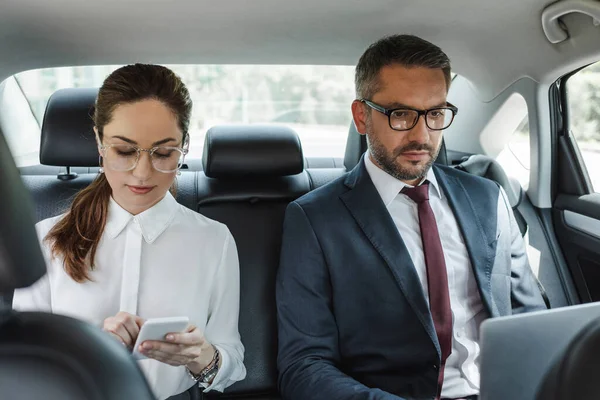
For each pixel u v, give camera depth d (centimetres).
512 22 206
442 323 165
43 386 53
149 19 191
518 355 65
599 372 55
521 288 187
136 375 56
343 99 260
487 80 246
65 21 190
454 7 195
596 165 224
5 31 192
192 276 151
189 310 150
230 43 213
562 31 202
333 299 168
